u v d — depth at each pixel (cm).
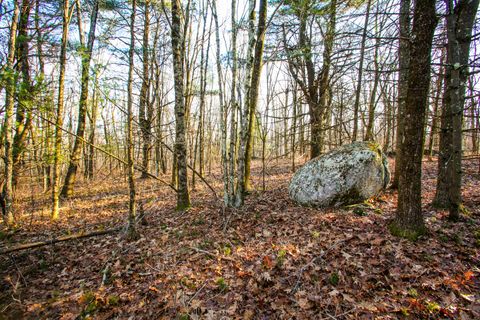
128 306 334
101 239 559
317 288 320
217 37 596
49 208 873
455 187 427
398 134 673
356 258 365
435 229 412
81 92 974
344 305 289
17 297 385
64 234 612
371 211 526
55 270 455
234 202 644
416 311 268
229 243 458
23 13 753
